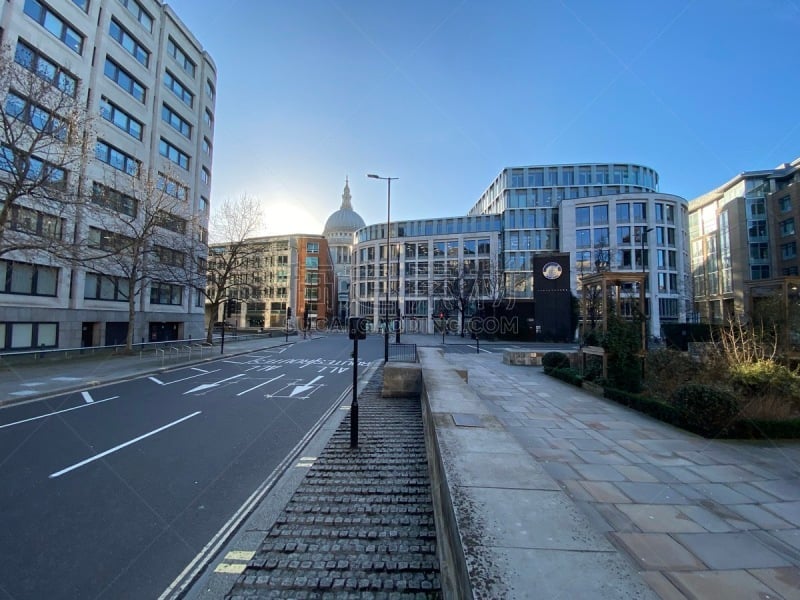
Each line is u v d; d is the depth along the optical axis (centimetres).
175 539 396
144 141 2720
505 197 6525
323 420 888
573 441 659
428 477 555
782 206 5238
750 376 847
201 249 2895
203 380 1473
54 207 1792
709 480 493
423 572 340
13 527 414
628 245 5269
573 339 4106
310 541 390
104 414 934
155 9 2825
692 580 292
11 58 1427
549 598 158
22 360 1827
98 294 2412
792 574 301
